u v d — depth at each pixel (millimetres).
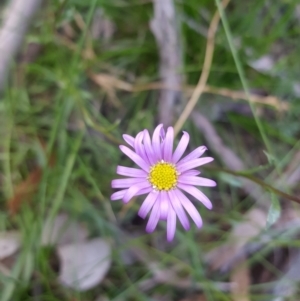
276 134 197
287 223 185
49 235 169
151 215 131
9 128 183
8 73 186
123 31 206
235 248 183
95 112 193
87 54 197
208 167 148
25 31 185
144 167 133
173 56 192
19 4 181
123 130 199
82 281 172
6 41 182
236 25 205
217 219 192
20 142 190
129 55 202
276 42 209
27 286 167
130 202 184
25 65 191
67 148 188
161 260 181
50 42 189
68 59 199
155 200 131
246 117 199
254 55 199
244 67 201
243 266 182
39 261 168
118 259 174
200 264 176
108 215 183
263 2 189
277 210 130
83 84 200
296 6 201
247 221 184
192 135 196
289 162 196
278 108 199
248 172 142
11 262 172
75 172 178
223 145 198
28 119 190
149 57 204
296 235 186
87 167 185
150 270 173
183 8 194
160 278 180
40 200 169
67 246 176
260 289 184
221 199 196
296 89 201
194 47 203
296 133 202
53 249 177
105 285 178
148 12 198
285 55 208
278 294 179
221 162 197
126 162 188
